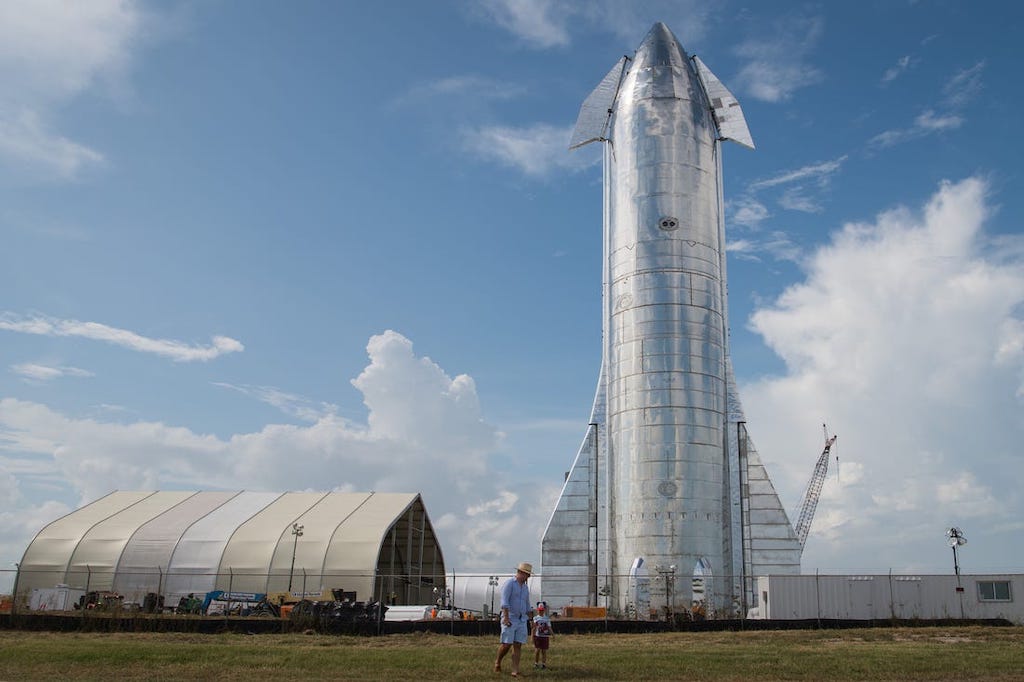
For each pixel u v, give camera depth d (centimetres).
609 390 5328
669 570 4731
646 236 5303
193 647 2730
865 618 4425
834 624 4166
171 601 6200
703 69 5869
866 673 2084
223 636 3384
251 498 7388
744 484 5325
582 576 5288
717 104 5769
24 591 5531
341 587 6150
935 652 2602
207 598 5681
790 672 2103
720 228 5578
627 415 5088
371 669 2172
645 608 4666
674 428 4956
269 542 6419
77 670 2159
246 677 2019
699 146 5484
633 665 2228
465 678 1991
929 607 4447
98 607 4759
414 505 7694
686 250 5259
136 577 6306
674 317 5141
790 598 4459
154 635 3438
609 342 5434
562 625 3891
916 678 2014
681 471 4884
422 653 2594
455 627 3684
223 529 6612
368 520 6712
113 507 7106
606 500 5247
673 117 5466
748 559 5212
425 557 8431
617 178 5559
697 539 4791
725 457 5100
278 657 2417
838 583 4488
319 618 3756
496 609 6775
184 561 6344
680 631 3925
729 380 5462
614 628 3916
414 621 3694
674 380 5034
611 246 5541
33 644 2855
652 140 5438
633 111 5553
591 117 5969
